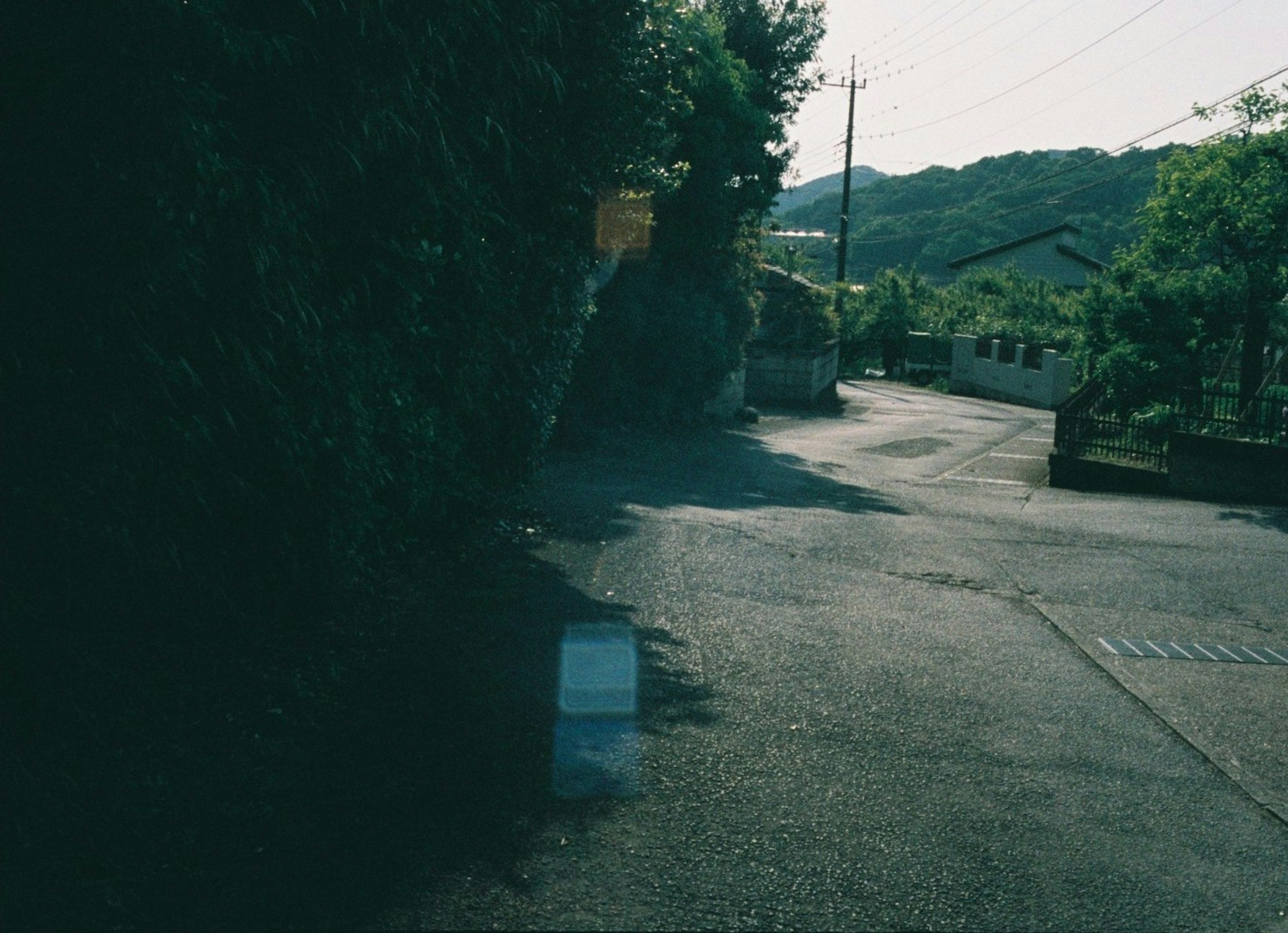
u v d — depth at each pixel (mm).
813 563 8203
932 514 11766
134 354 3512
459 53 5270
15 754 3252
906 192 112812
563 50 7230
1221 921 3242
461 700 4516
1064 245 58594
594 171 7992
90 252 3312
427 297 6043
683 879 3223
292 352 4547
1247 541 10195
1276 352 20406
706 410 23125
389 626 5410
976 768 4289
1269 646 6586
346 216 5156
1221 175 15109
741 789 3896
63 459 3363
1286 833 3908
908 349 45125
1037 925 3135
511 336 7527
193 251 3631
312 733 4055
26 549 3424
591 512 9625
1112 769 4398
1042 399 34062
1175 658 6191
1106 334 16875
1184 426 14594
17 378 3232
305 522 4844
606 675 4984
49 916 2701
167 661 4281
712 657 5496
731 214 21453
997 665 5766
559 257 7980
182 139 3350
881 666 5582
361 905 2926
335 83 4355
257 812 3398
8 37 3092
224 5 3617
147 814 3262
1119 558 9156
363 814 3461
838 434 22859
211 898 2910
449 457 6676
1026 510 12391
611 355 18156
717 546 8438
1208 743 4805
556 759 4004
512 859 3246
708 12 23938
